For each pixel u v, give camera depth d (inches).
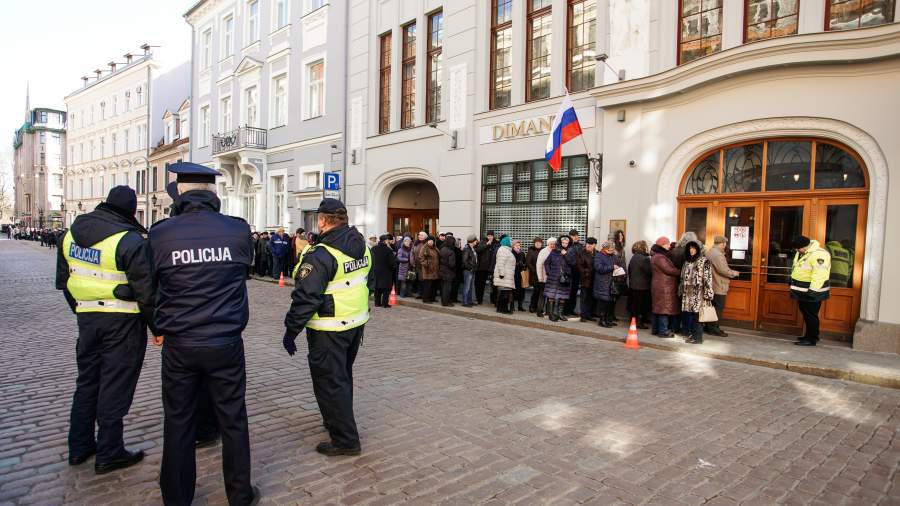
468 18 534.9
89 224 139.0
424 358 276.1
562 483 138.3
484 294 520.4
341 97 716.7
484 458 152.6
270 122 881.5
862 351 299.9
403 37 635.5
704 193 383.6
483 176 527.8
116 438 140.7
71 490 130.1
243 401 122.7
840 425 190.2
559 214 463.2
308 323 151.5
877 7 314.3
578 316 419.2
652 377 251.0
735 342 324.8
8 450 151.9
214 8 1050.7
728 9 365.1
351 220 702.5
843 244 326.0
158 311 116.5
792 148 345.4
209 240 117.0
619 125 412.5
